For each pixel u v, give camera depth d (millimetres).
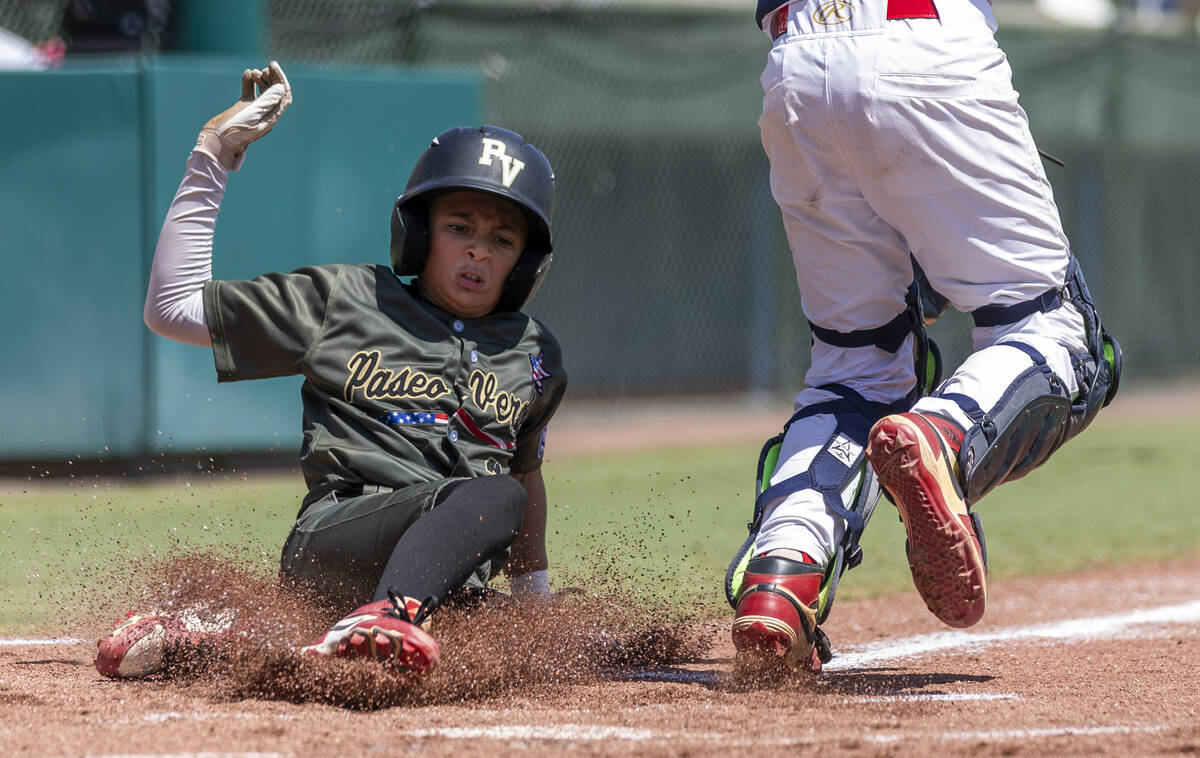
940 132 8797
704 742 6809
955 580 8195
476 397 9023
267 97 9297
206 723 7121
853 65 8867
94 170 24328
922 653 10742
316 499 8758
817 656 9219
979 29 9047
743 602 8422
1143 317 46406
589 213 42438
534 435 9703
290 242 25078
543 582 10023
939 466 8062
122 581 11961
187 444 24672
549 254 9438
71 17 26031
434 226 9102
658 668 9664
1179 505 22703
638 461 28609
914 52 8789
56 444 24422
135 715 7391
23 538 16297
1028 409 8742
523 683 8539
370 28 30562
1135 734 7043
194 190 9062
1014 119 9016
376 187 25812
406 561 7707
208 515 19016
